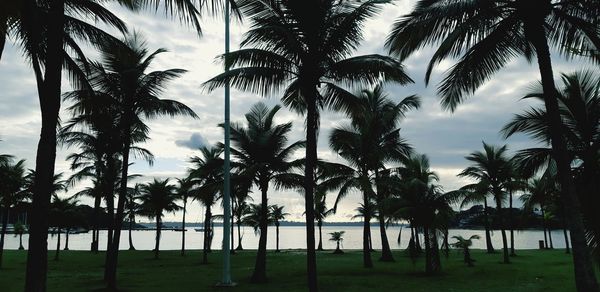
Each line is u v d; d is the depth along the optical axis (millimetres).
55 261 33562
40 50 10289
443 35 11766
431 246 22938
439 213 22516
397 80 12828
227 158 18969
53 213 34500
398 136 28125
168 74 18062
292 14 12820
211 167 21641
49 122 9195
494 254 39188
